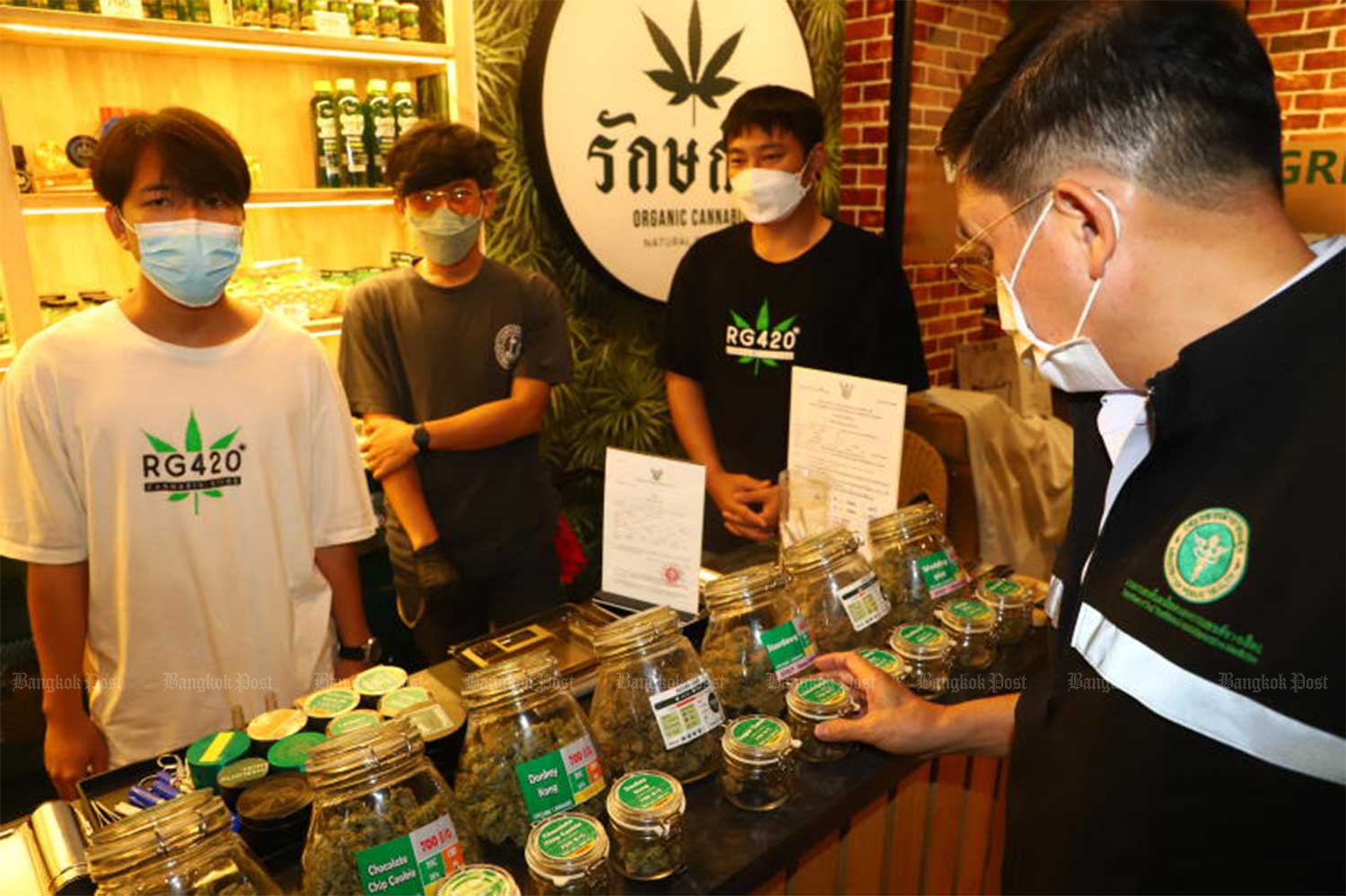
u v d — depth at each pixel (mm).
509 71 2777
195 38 2102
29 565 1404
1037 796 771
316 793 727
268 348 1524
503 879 692
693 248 2377
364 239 2828
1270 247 621
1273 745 567
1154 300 651
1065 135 642
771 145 2041
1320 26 3381
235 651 1493
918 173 3855
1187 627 615
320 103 2492
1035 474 3678
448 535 2102
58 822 854
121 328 1411
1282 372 604
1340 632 540
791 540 1436
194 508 1440
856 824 1063
